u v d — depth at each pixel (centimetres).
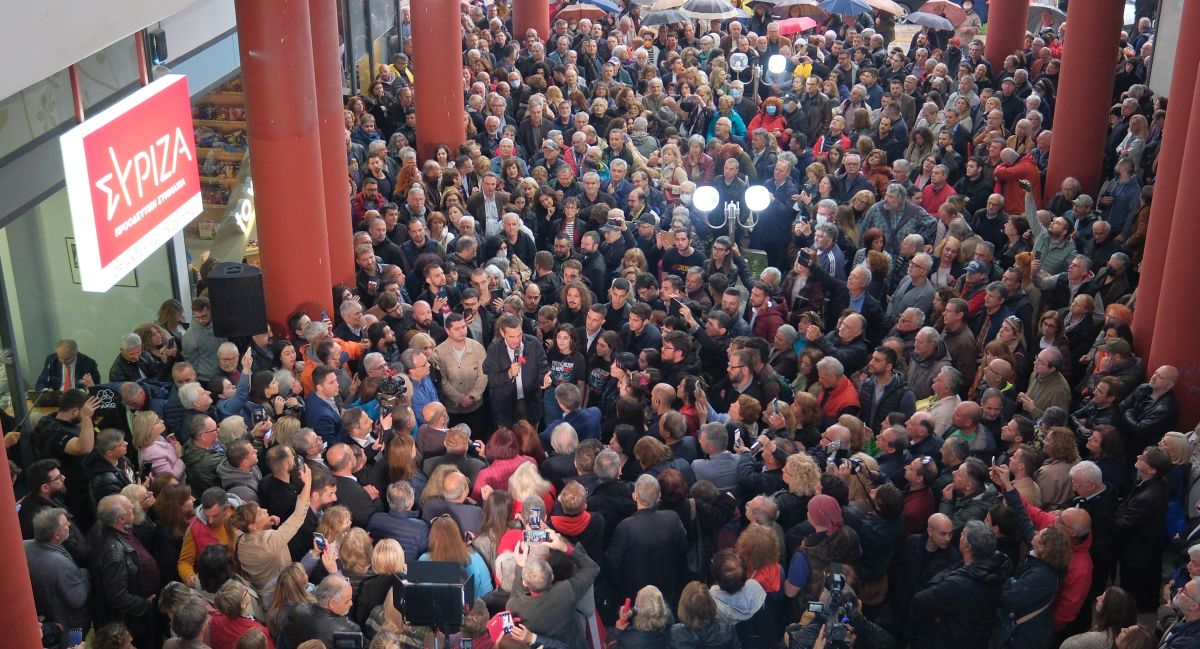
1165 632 687
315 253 1052
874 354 952
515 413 1014
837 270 1197
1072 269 1135
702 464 809
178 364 873
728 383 1025
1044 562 707
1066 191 1401
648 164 1498
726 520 771
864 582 756
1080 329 1061
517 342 1002
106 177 802
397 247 1196
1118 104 1780
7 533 540
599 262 1213
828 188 1392
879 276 1182
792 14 2556
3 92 578
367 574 682
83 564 717
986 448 868
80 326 1088
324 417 883
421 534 743
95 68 1002
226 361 917
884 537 746
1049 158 1538
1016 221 1276
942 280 1202
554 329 1055
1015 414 949
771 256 1398
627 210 1380
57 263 1040
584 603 697
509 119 1723
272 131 1002
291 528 729
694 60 2052
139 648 721
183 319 1059
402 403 867
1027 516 758
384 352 1011
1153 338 983
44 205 1016
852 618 653
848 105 1809
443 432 850
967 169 1480
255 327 974
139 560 712
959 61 2158
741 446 842
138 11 780
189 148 975
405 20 2275
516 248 1259
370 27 1964
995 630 712
